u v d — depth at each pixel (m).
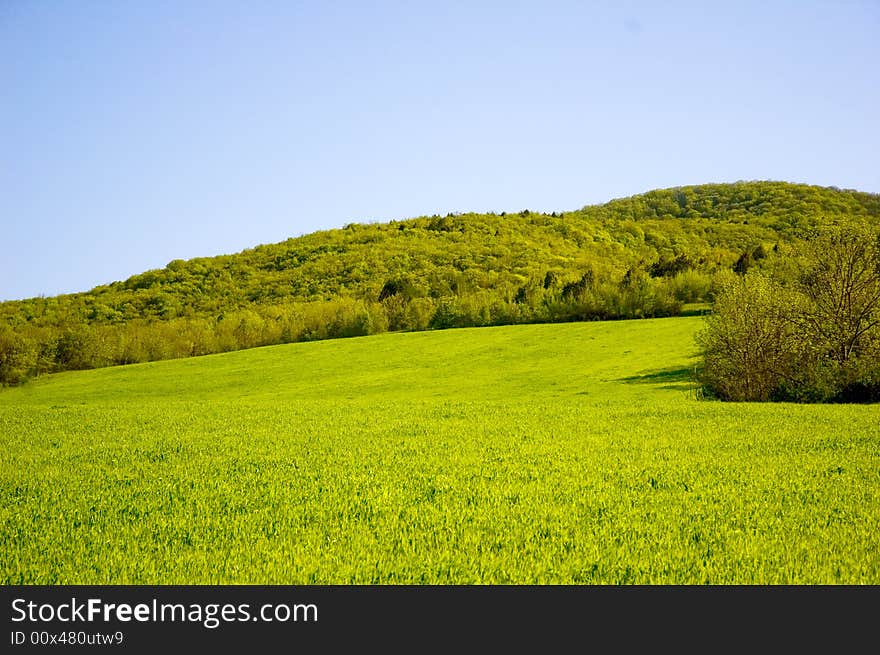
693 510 12.24
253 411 31.75
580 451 18.70
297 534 11.15
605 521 11.59
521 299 101.94
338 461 17.89
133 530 11.52
